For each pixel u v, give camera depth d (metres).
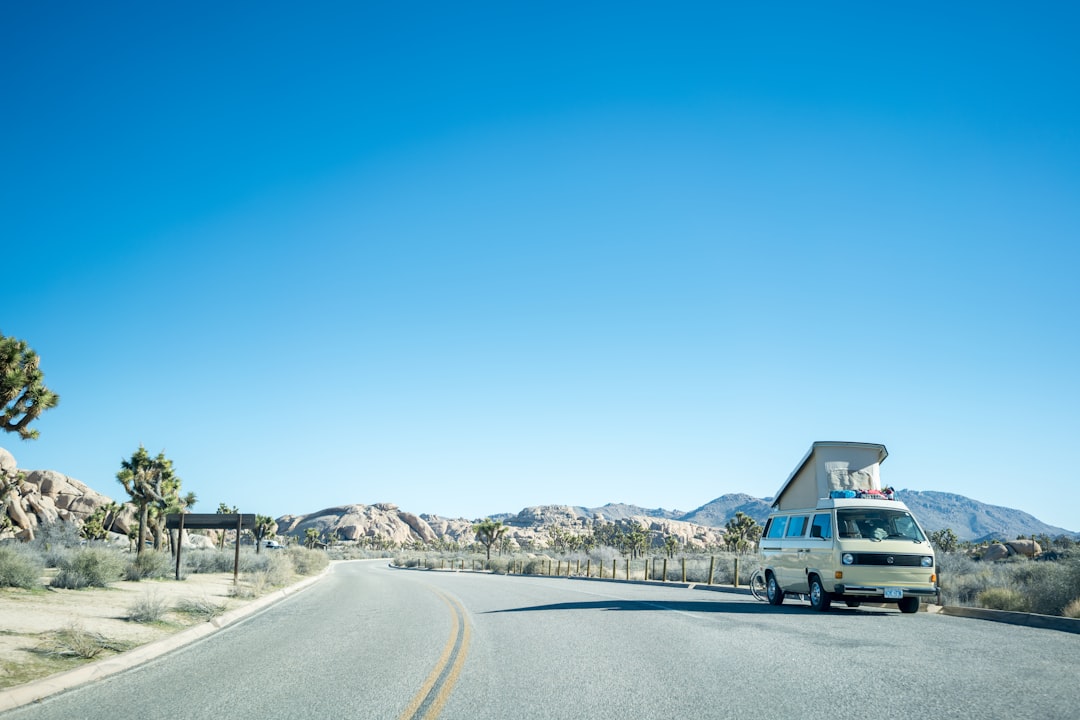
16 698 8.45
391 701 8.23
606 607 19.34
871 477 24.70
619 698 8.09
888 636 12.21
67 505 68.94
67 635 11.91
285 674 10.07
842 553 15.67
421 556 89.25
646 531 148.62
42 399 19.53
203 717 7.65
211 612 17.62
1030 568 21.91
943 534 105.31
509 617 17.28
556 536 160.88
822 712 7.21
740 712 7.30
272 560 39.22
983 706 7.29
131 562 27.33
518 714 7.46
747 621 14.84
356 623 16.72
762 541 20.20
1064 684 8.23
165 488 41.56
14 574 18.34
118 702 8.42
